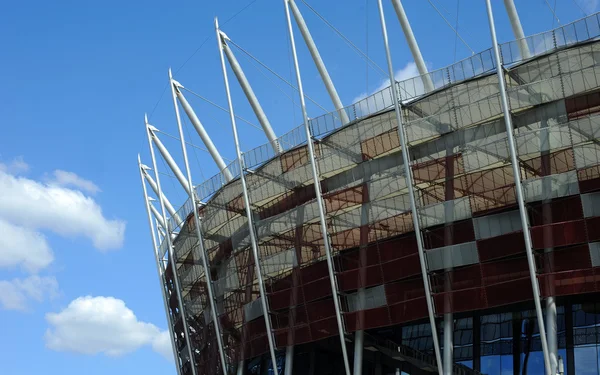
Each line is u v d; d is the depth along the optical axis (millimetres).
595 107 40375
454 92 43875
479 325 45312
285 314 49188
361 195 46656
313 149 48438
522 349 43312
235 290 53375
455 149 43719
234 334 53250
